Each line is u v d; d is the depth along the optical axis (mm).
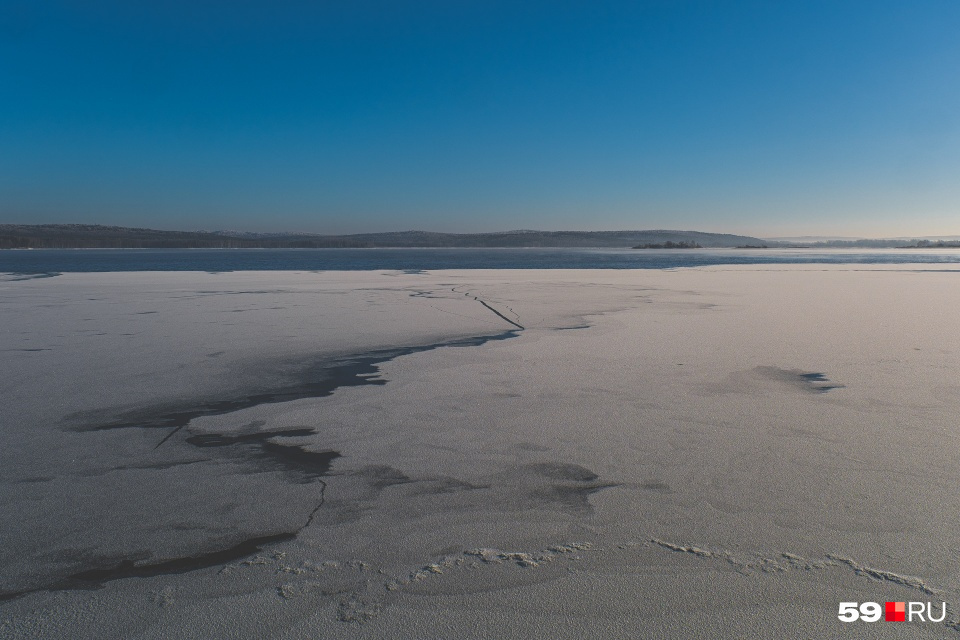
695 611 2514
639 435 4762
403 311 13094
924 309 13016
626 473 4004
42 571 2879
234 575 2824
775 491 3686
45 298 16141
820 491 3678
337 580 2771
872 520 3297
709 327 10461
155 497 3707
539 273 30750
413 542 3121
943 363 7301
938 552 2961
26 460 4332
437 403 5758
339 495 3723
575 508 3498
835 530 3193
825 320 11266
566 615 2490
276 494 3744
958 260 54938
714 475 3947
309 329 10492
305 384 6590
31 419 5316
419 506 3553
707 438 4668
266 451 4520
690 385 6336
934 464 4082
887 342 8812
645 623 2439
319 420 5262
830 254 89250
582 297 16312
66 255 107375
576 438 4707
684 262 53000
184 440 4781
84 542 3152
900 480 3824
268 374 7070
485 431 4910
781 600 2586
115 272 32562
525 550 3027
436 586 2713
